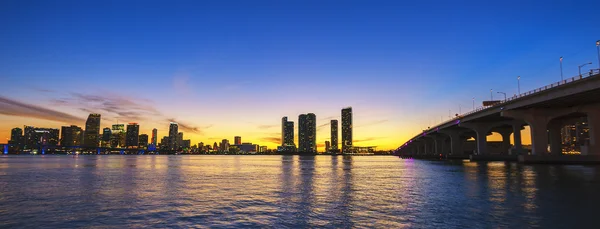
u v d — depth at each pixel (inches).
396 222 829.8
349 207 1041.5
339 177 2274.9
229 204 1107.9
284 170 3284.9
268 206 1067.3
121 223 840.9
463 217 877.8
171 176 2385.6
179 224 826.2
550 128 4726.9
